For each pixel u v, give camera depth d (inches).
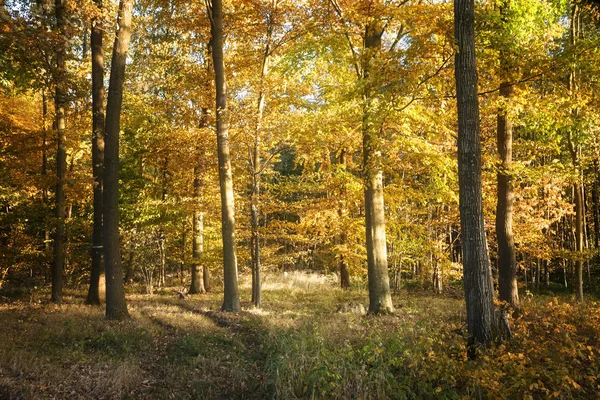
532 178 462.6
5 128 531.2
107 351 310.7
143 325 387.9
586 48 302.7
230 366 295.7
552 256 584.1
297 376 249.3
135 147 764.0
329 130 471.2
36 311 447.8
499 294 449.1
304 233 687.7
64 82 501.7
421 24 345.4
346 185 530.0
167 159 706.8
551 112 374.6
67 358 278.7
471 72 269.0
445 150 547.8
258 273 569.3
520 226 569.0
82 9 393.4
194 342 337.1
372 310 464.1
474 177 264.2
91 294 544.4
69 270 861.2
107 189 429.7
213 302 588.7
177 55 648.4
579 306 394.3
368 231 479.5
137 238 722.8
